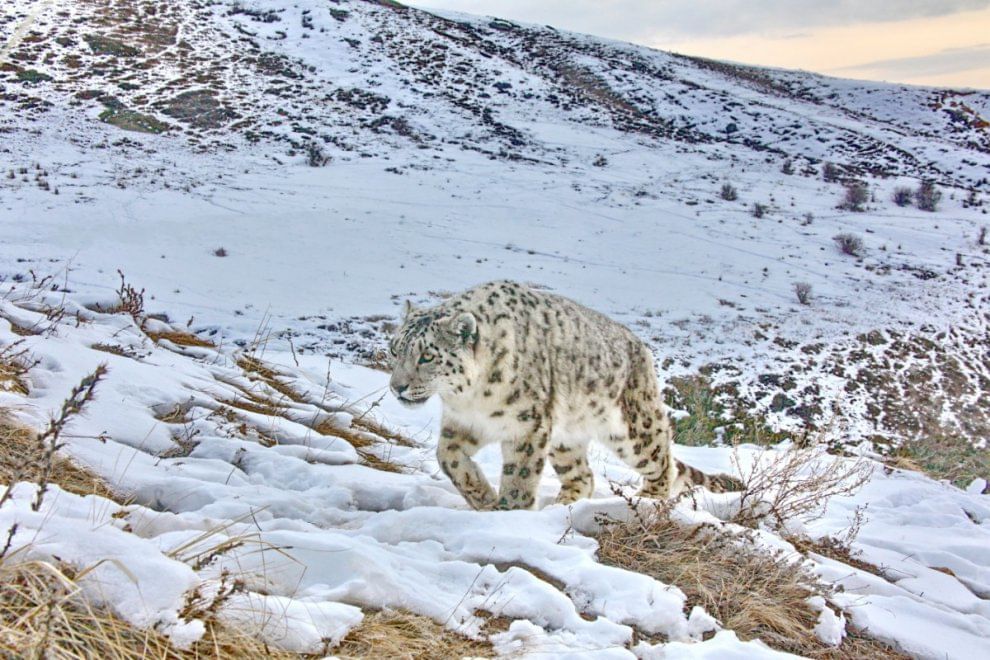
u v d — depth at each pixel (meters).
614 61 82.00
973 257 42.50
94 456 5.26
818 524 7.01
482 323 6.20
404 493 6.11
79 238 26.83
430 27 78.44
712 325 29.36
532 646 3.90
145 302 21.14
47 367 6.73
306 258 29.31
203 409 7.07
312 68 61.66
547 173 48.91
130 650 3.04
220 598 3.33
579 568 4.69
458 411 6.39
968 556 6.90
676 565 5.08
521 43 81.88
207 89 53.06
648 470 7.50
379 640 3.66
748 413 22.56
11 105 43.84
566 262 34.56
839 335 30.03
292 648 3.44
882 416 25.30
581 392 6.84
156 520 4.40
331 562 4.18
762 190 51.97
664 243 39.09
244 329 20.59
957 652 4.87
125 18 61.59
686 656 3.99
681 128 66.94
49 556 3.25
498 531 5.15
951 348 31.22
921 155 66.88
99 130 42.88
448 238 35.06
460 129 55.28
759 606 4.71
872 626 4.96
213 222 31.47
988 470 11.26
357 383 11.30
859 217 48.22
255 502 5.23
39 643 2.80
